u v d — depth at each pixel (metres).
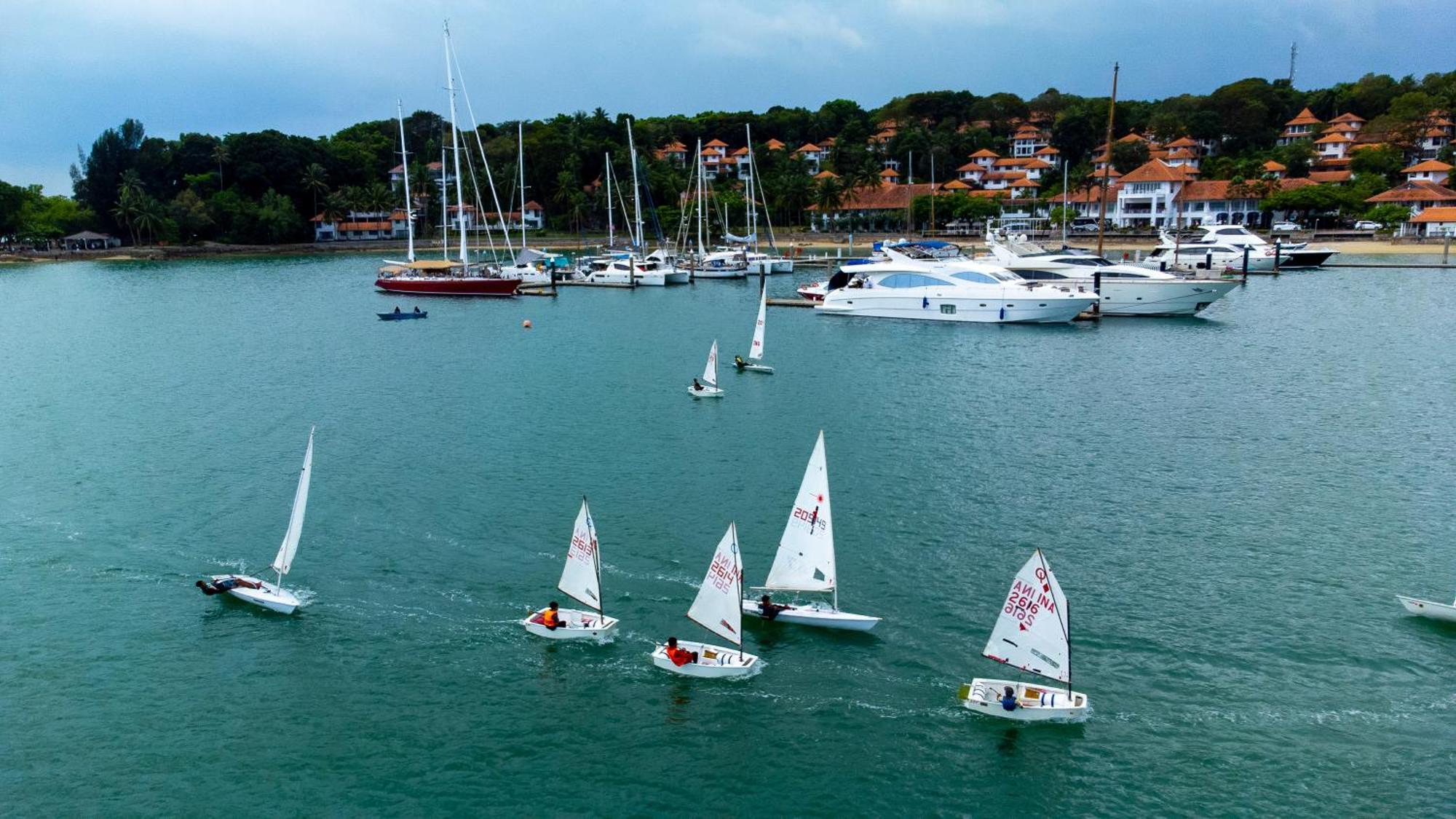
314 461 54.44
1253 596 36.59
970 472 51.12
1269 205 190.12
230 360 88.12
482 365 83.25
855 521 44.31
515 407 66.94
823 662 32.72
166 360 88.56
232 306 130.62
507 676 32.19
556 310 119.75
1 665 32.88
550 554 41.06
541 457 54.44
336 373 80.56
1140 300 104.94
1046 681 31.23
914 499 47.09
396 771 27.69
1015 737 28.84
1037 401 66.81
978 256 168.62
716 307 120.75
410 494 48.41
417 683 31.81
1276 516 44.44
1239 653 32.66
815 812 26.02
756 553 40.94
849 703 30.58
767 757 28.14
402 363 85.31
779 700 30.70
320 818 25.98
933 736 28.95
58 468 53.78
